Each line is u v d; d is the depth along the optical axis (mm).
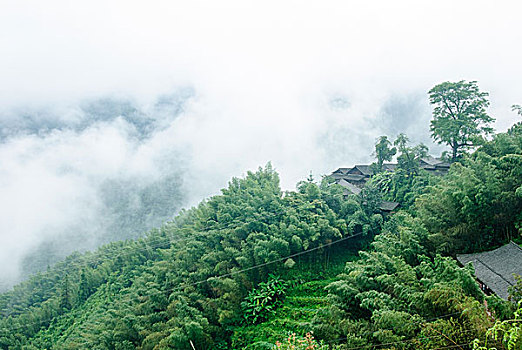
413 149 39312
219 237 29172
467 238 19875
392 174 37844
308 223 28984
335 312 16625
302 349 12812
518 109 29297
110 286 38875
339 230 29688
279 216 29953
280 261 26797
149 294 26266
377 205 32281
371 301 15250
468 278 12820
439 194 22438
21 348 34562
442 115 36125
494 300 11367
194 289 25750
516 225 19000
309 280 26984
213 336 23344
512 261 15781
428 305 13109
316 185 32875
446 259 14688
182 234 36062
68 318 37750
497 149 23719
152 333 23250
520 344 6633
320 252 28266
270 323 22922
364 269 17922
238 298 24734
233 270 25672
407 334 12672
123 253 43969
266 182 35344
